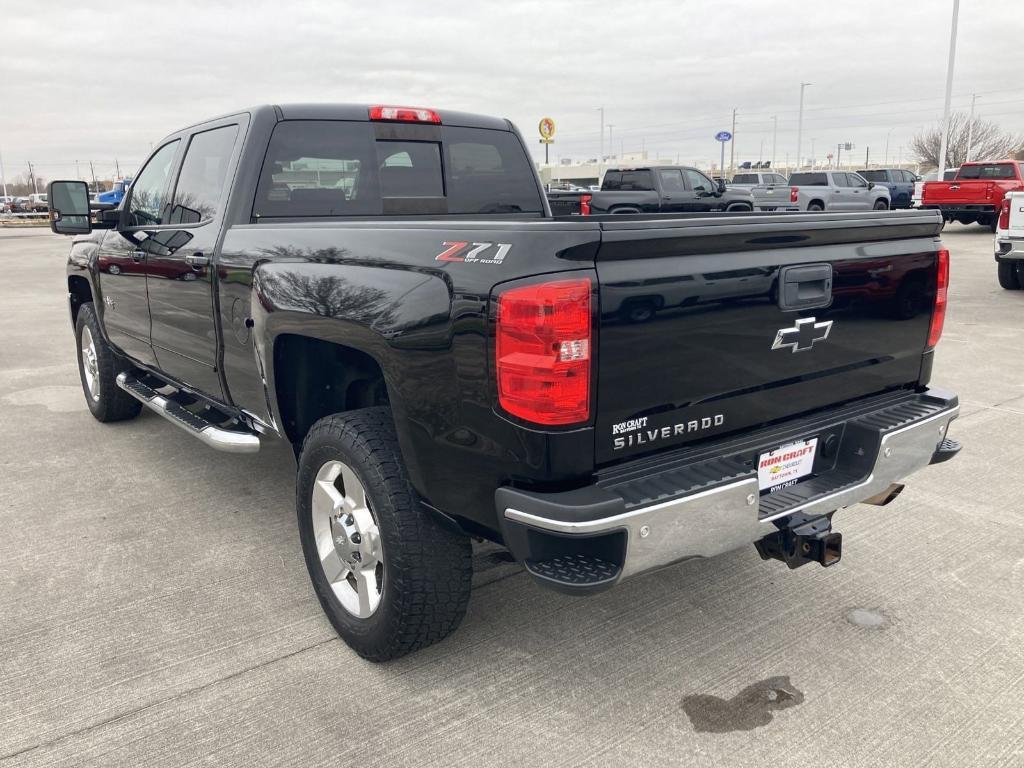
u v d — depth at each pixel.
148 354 4.63
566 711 2.64
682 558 2.37
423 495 2.56
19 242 29.53
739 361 2.54
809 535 2.61
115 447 5.34
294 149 3.74
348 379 3.27
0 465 5.00
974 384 6.67
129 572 3.60
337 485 3.01
